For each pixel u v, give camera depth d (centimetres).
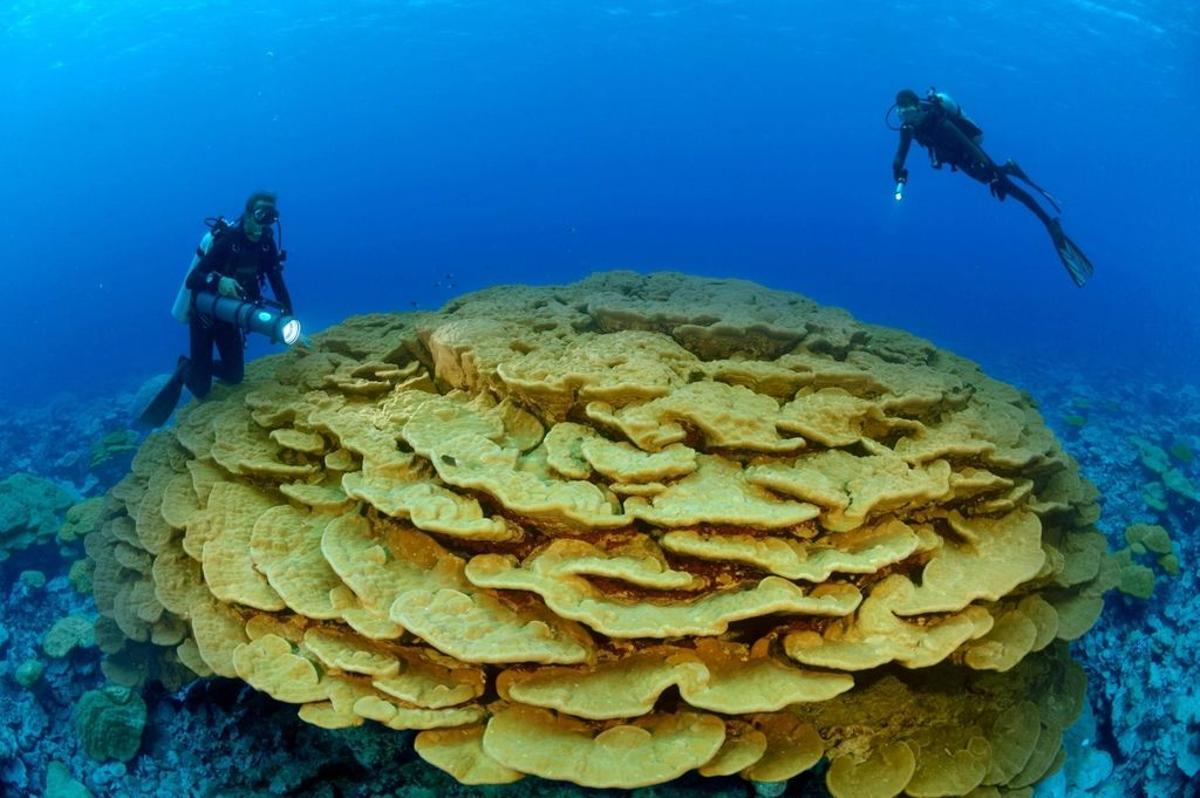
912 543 361
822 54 5194
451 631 325
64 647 542
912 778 360
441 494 378
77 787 456
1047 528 475
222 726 444
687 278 737
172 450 529
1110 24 3422
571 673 336
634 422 399
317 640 362
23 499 723
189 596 423
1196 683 495
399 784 392
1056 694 445
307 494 431
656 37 5009
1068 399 1393
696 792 362
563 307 619
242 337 576
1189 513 770
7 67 3756
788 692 316
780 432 423
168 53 4166
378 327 648
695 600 348
